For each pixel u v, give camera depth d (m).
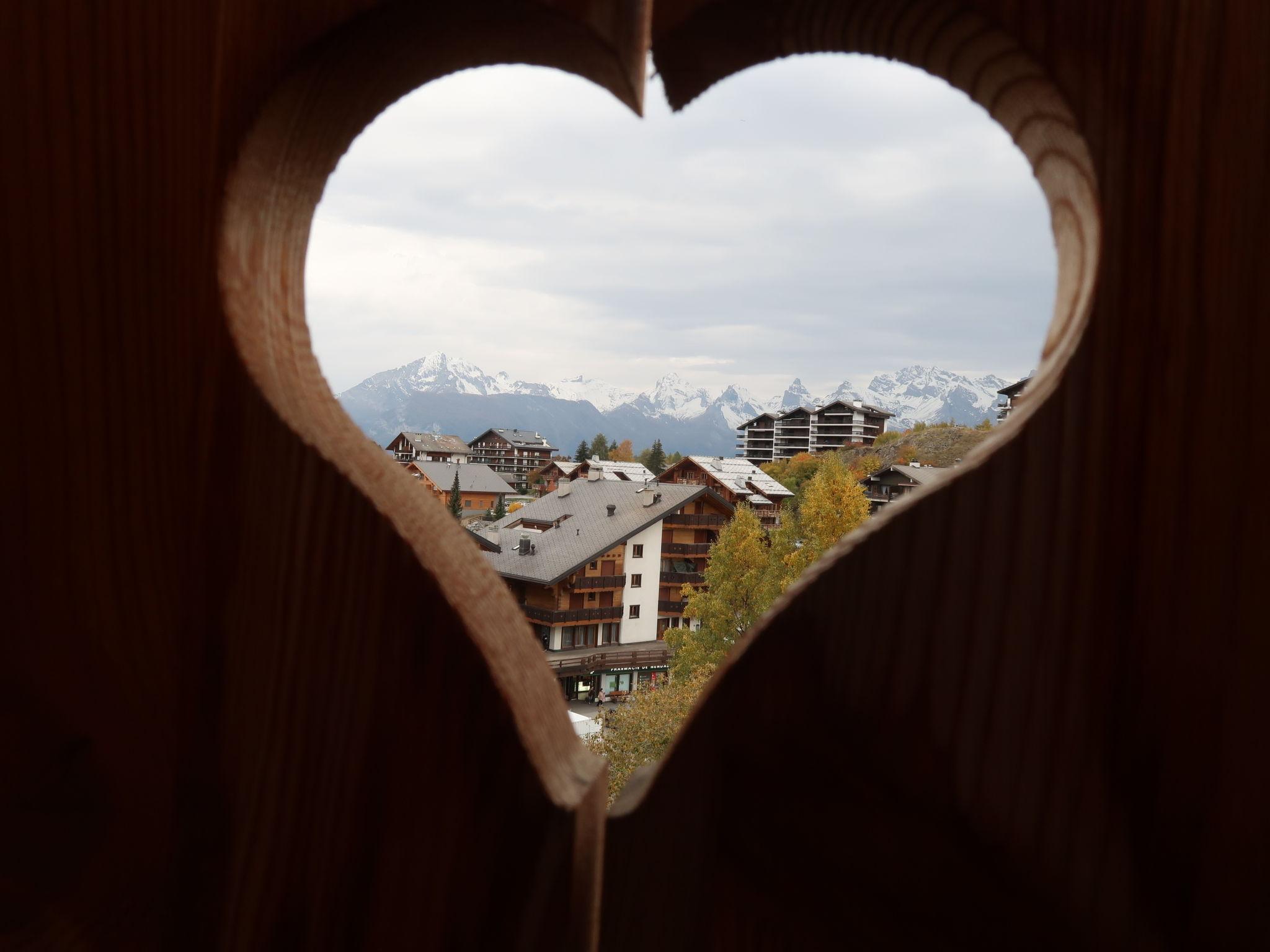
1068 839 0.40
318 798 0.44
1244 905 0.38
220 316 0.44
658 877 0.44
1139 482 0.39
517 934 0.42
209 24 0.44
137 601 0.46
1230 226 0.38
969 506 0.40
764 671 0.42
